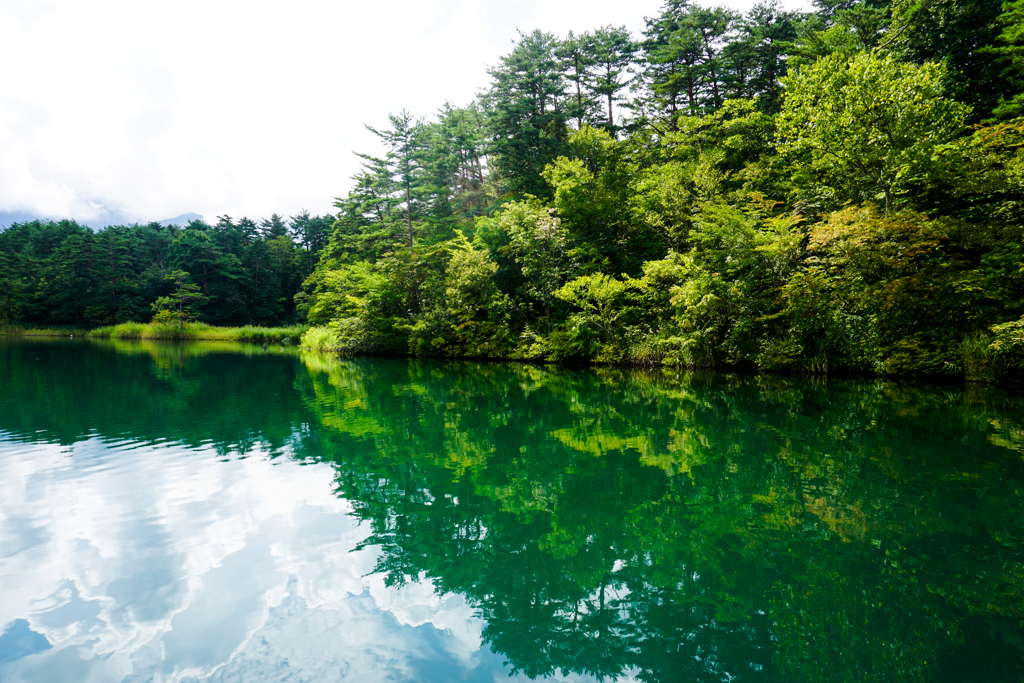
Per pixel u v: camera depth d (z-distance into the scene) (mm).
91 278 63312
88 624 3762
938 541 5090
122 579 4414
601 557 4914
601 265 26562
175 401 13922
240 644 3537
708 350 20188
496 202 36906
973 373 14375
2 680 3102
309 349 40469
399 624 3814
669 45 32500
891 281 15219
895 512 5785
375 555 4941
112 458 8219
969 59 18750
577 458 8289
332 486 6984
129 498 6430
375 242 41562
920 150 14070
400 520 5828
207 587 4297
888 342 16078
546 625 3822
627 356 22953
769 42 30469
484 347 28172
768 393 14266
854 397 13102
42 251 69312
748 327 18891
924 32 19422
